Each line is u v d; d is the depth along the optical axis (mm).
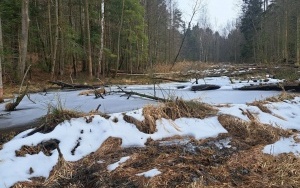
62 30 20516
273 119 5930
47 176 4098
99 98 10883
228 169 4039
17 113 8602
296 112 6543
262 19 45062
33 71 22422
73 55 22984
